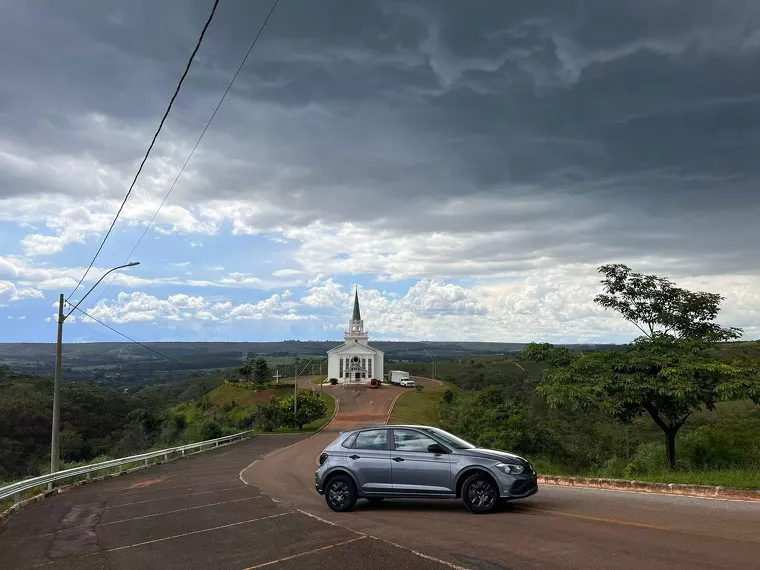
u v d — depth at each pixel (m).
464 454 10.87
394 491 11.11
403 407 75.25
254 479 21.22
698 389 14.73
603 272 18.34
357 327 113.44
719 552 7.21
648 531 8.45
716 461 15.38
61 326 23.64
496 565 7.17
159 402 104.12
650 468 16.23
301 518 11.13
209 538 10.00
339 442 11.95
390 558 7.77
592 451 30.77
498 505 10.78
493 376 106.50
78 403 74.50
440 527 9.52
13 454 55.47
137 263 22.98
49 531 12.33
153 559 8.79
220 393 96.88
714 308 17.44
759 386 14.28
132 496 17.94
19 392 69.06
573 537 8.34
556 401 15.79
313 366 140.88
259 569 7.73
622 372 16.27
